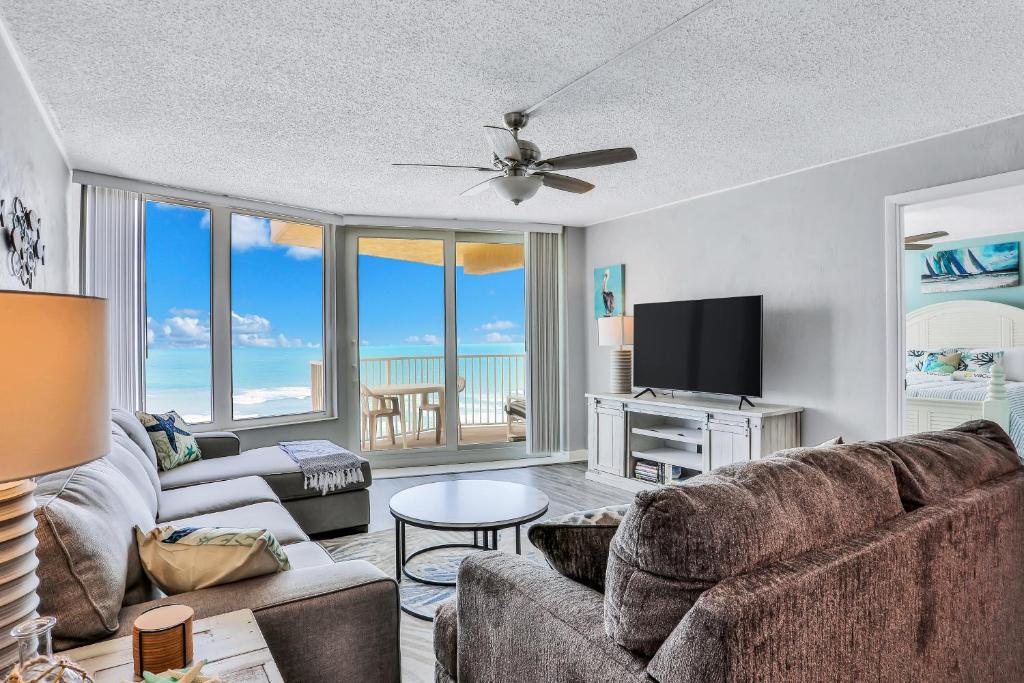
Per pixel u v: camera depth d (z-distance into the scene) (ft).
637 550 3.61
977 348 23.30
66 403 3.54
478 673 5.10
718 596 3.12
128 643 4.46
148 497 8.03
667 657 3.25
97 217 13.43
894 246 11.98
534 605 4.46
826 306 13.16
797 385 13.76
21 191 8.36
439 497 9.98
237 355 16.11
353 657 5.41
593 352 20.08
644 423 16.76
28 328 3.39
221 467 11.77
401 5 6.62
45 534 4.42
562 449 20.42
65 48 7.59
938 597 4.36
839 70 8.38
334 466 12.25
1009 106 9.85
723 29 7.20
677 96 9.24
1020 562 5.31
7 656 3.59
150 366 14.67
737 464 4.21
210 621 4.67
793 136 11.25
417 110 9.71
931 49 7.79
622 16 6.88
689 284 16.43
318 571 5.70
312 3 6.57
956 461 5.16
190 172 13.21
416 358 19.45
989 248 23.22
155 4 6.57
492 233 20.22
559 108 9.69
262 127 10.47
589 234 20.18
